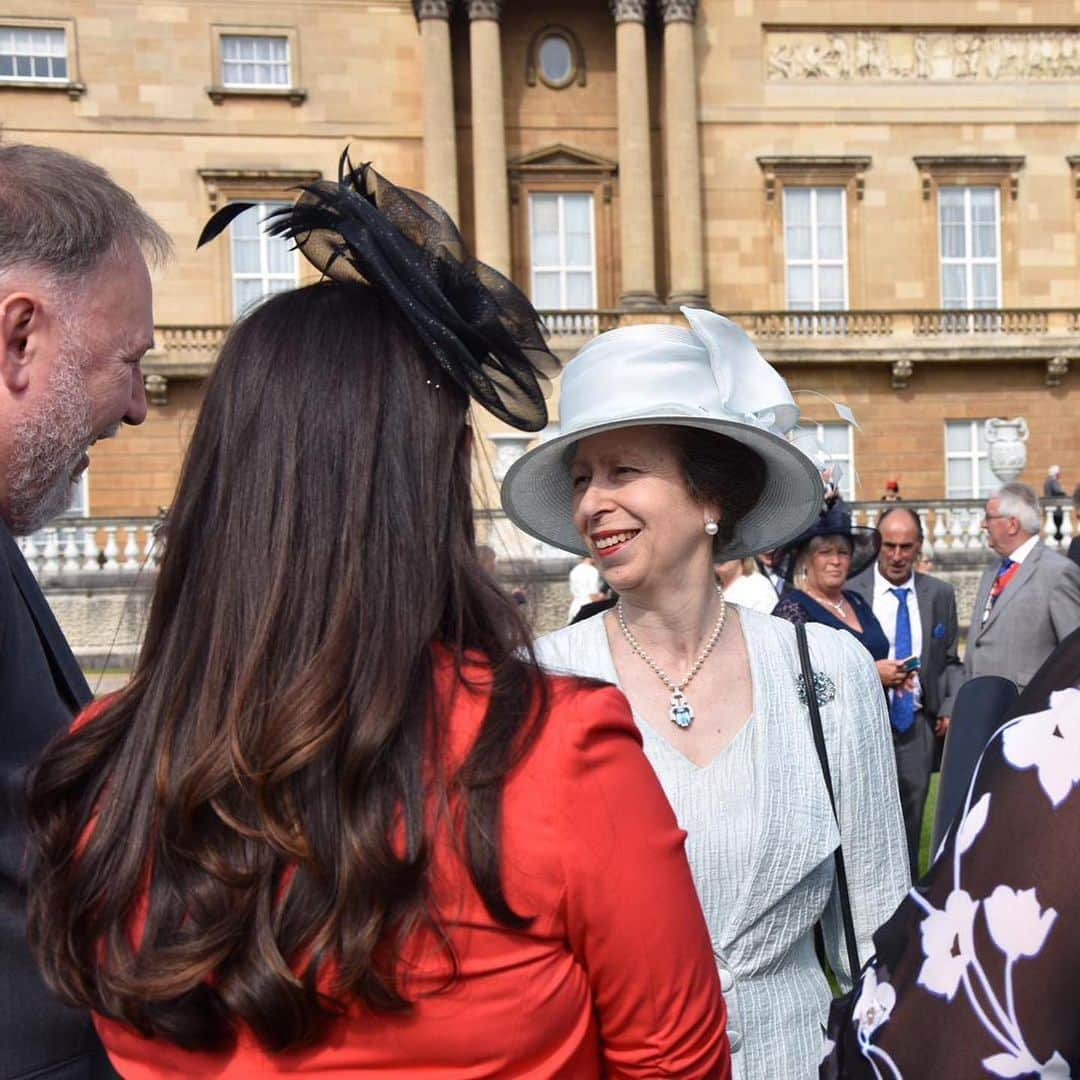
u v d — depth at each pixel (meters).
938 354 31.23
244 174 29.78
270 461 1.59
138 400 2.43
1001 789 1.38
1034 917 1.32
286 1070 1.47
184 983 1.43
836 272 31.70
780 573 6.66
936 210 31.72
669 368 2.88
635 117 30.23
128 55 29.67
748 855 2.70
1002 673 7.78
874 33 31.62
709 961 1.56
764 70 31.47
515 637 1.63
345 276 1.85
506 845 1.46
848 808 2.84
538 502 3.31
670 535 2.92
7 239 2.13
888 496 25.38
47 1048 2.03
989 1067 1.33
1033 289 31.94
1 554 2.12
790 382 31.67
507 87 31.02
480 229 29.86
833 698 2.90
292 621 1.54
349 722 1.48
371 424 1.60
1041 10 31.78
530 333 1.83
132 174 29.72
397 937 1.42
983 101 31.78
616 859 1.48
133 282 2.32
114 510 29.66
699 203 30.78
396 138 30.36
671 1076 1.51
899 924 1.48
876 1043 1.44
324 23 30.22
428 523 1.60
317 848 1.43
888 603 7.42
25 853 1.95
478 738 1.50
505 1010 1.46
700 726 2.89
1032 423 32.06
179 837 1.48
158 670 1.63
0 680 2.05
